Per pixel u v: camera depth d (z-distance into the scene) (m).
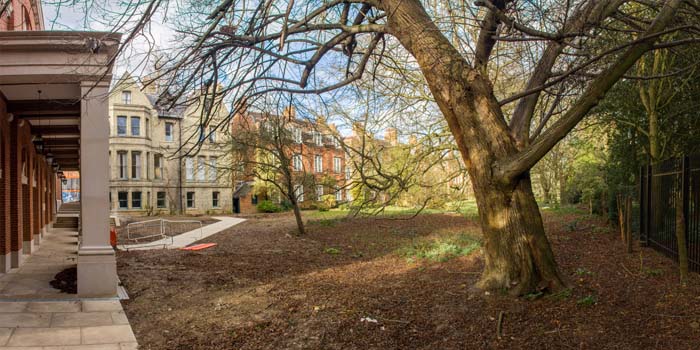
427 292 7.82
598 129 15.59
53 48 8.36
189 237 20.12
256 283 9.55
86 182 8.50
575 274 7.82
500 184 6.77
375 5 7.52
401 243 15.62
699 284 6.62
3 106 10.09
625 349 4.96
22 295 8.28
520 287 6.70
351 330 6.32
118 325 6.70
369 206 10.83
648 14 9.67
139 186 39.44
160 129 41.31
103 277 8.38
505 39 6.14
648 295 6.43
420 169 13.12
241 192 44.34
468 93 6.89
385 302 7.48
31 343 5.85
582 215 19.73
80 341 6.01
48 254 13.68
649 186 10.12
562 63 9.23
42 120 13.80
